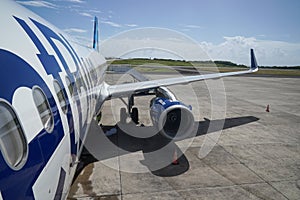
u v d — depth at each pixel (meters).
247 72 16.08
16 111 2.51
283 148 9.36
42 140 2.89
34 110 2.85
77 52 6.93
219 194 6.16
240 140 10.17
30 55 3.27
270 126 12.34
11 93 2.51
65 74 4.45
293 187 6.55
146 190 6.27
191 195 6.09
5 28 3.05
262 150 9.12
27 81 2.88
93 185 6.45
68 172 4.08
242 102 19.39
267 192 6.30
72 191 6.14
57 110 3.55
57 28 6.58
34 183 2.66
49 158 3.05
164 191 6.24
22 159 2.46
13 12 3.74
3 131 2.28
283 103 19.19
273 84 34.34
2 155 2.18
